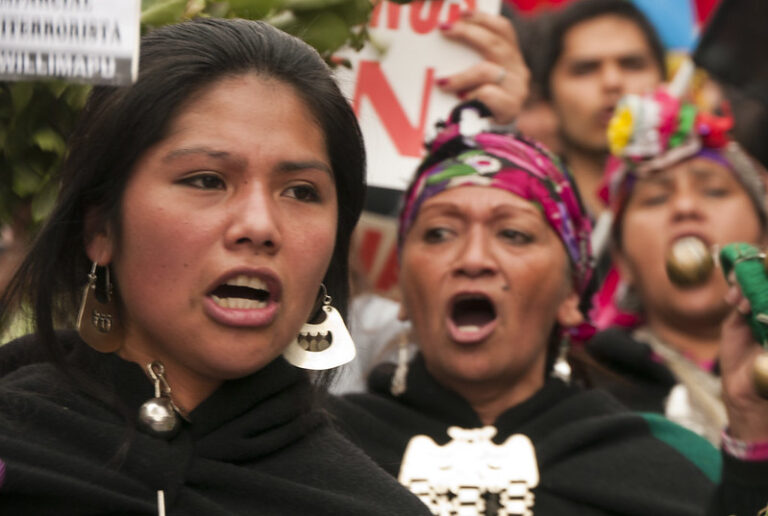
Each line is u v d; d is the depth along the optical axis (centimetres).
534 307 557
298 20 459
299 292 349
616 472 546
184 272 340
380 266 718
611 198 773
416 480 536
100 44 277
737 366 481
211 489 358
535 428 557
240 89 349
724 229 738
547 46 895
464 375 554
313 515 360
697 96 851
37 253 366
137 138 343
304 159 349
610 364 693
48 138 416
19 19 277
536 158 568
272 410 370
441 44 607
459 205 557
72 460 349
